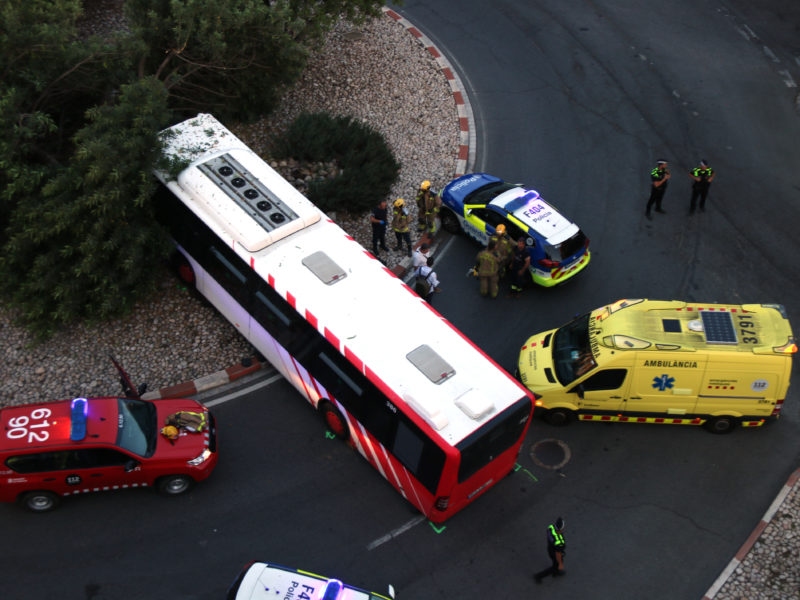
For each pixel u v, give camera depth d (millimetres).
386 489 14688
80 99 18609
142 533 13539
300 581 11938
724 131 24203
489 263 18078
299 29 19906
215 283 16422
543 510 14570
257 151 21406
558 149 23391
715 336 14727
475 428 12570
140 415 14039
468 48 27281
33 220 15281
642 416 15719
